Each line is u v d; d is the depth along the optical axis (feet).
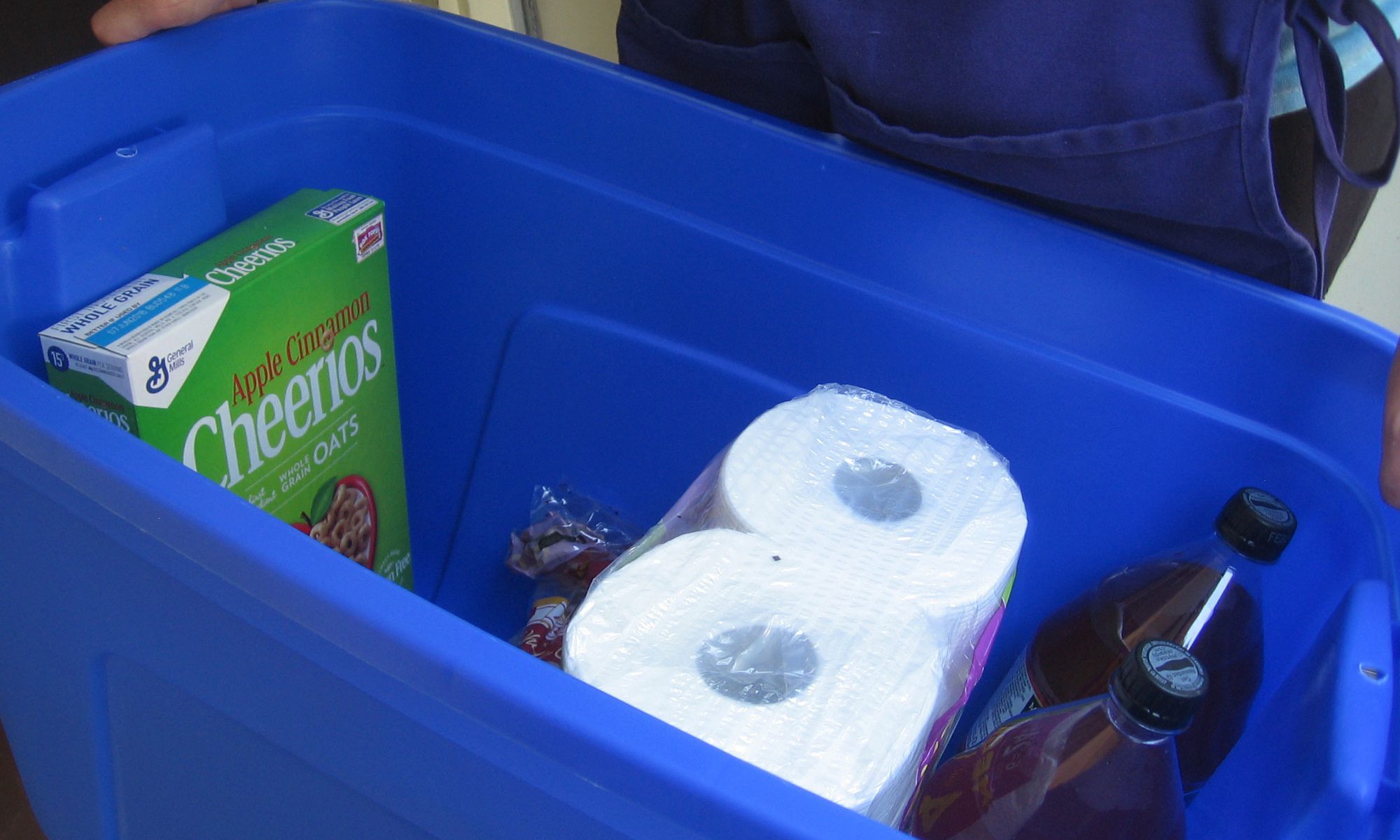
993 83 1.68
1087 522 1.98
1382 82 2.02
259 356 1.84
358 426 2.20
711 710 1.17
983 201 1.84
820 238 2.00
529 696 0.99
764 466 1.50
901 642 1.28
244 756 1.36
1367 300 3.25
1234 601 1.68
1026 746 1.45
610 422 2.37
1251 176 1.58
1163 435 1.85
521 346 2.37
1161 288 1.77
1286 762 1.22
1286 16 1.54
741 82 2.16
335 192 2.08
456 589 2.65
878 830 0.92
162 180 1.78
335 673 1.13
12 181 1.64
